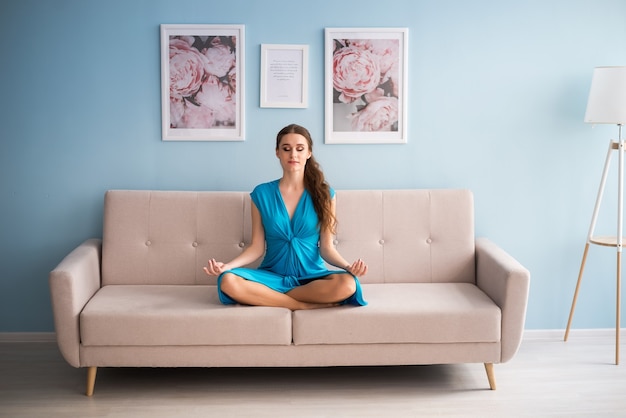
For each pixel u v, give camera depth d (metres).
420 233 3.86
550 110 4.07
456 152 4.09
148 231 3.82
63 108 3.99
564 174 4.10
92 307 3.34
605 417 3.17
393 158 4.08
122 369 3.73
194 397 3.37
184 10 3.96
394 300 3.46
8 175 4.03
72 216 4.06
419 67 4.04
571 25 4.02
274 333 3.29
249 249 3.63
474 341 3.34
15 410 3.22
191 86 3.99
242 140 4.03
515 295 3.31
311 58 4.00
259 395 3.39
